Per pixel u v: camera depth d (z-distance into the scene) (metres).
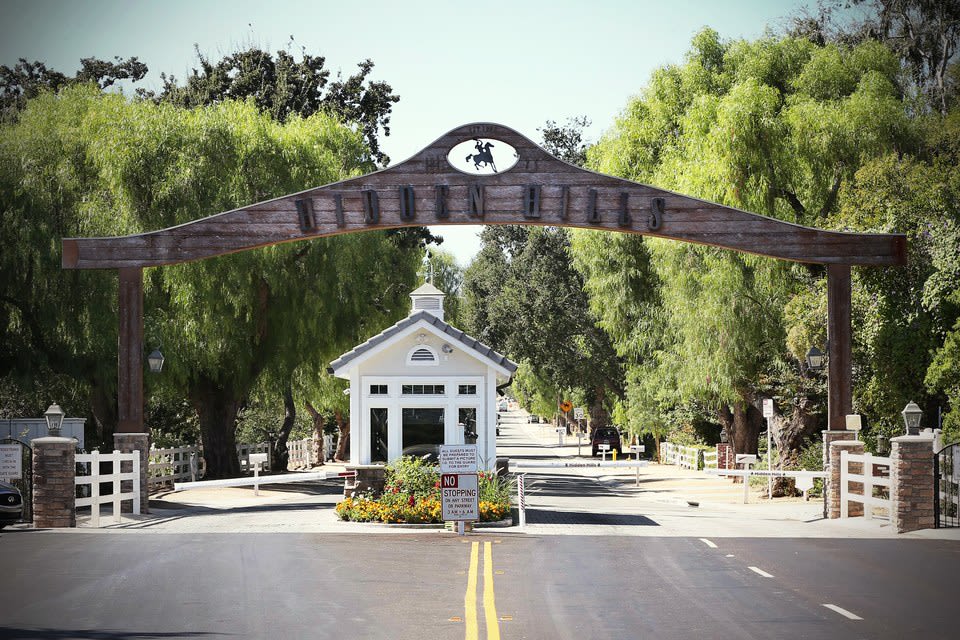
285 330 38.62
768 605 13.05
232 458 40.12
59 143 33.28
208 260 34.38
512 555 17.89
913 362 27.03
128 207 32.69
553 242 67.81
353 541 19.89
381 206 25.39
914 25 50.53
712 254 34.53
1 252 32.22
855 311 29.42
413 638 11.04
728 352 34.69
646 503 33.16
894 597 13.66
